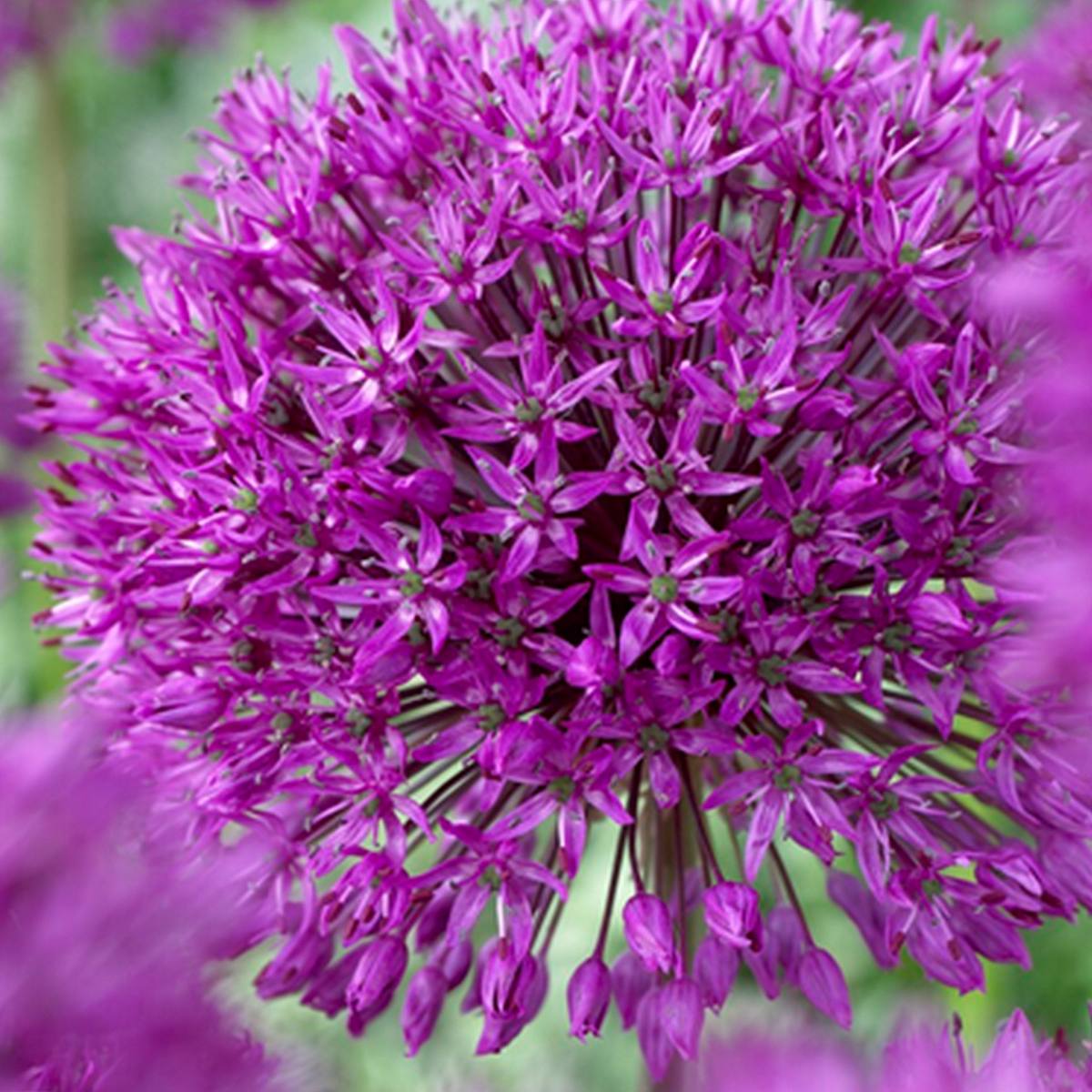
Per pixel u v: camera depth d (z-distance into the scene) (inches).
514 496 8.5
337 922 9.1
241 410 8.9
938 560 8.5
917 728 9.1
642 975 9.2
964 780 9.1
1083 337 6.0
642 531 8.4
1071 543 6.2
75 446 9.5
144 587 9.3
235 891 8.1
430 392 8.8
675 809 9.0
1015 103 9.3
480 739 8.6
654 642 8.5
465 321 9.5
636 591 8.4
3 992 6.1
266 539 8.7
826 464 8.5
